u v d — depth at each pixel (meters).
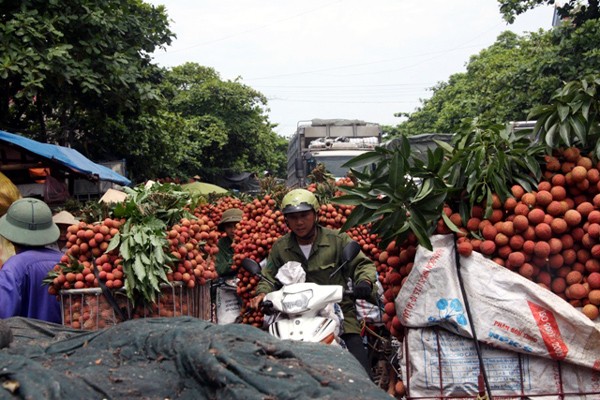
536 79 17.94
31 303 5.23
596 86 4.14
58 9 14.27
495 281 3.82
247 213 7.29
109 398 2.28
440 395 3.85
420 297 3.90
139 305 5.09
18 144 11.48
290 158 38.38
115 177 14.91
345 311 5.31
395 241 4.18
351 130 30.89
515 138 4.25
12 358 2.41
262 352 2.43
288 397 2.15
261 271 5.67
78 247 5.12
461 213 4.05
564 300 3.90
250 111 39.25
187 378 2.36
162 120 21.36
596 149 4.05
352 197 4.22
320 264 5.42
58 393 2.21
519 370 3.79
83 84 14.19
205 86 37.88
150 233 5.12
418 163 4.11
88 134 18.98
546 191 3.99
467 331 3.79
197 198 6.65
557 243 3.92
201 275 5.41
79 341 2.77
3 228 5.41
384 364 5.98
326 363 2.44
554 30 16.86
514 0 15.97
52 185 12.78
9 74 13.60
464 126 4.36
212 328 2.68
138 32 16.91
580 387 3.75
